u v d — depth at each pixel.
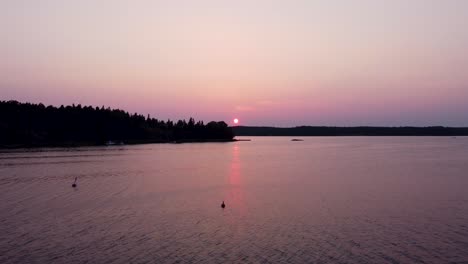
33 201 58.50
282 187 72.69
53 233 41.81
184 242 39.03
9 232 42.12
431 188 69.69
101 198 61.19
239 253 35.91
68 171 97.62
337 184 75.94
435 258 34.50
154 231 42.72
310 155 166.25
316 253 35.78
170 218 48.44
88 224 45.41
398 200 58.66
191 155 161.75
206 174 93.62
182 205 56.09
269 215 49.75
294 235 41.06
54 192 66.56
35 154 156.50
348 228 43.47
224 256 35.19
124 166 111.25
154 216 49.41
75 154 158.50
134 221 46.88
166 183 77.88
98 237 40.53
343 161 132.12
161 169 104.12
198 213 51.09
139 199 60.56
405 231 42.16
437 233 41.34
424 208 53.00
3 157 140.50
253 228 43.81
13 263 33.53
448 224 44.75
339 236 40.56
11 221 46.59
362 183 76.88
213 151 194.00
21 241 39.12
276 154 173.62
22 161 125.00
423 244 37.97
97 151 180.12
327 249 36.78
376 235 40.81
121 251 36.44
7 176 87.25
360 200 58.94
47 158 137.00
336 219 47.44
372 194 64.06
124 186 73.69
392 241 38.88
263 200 59.75
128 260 34.28
